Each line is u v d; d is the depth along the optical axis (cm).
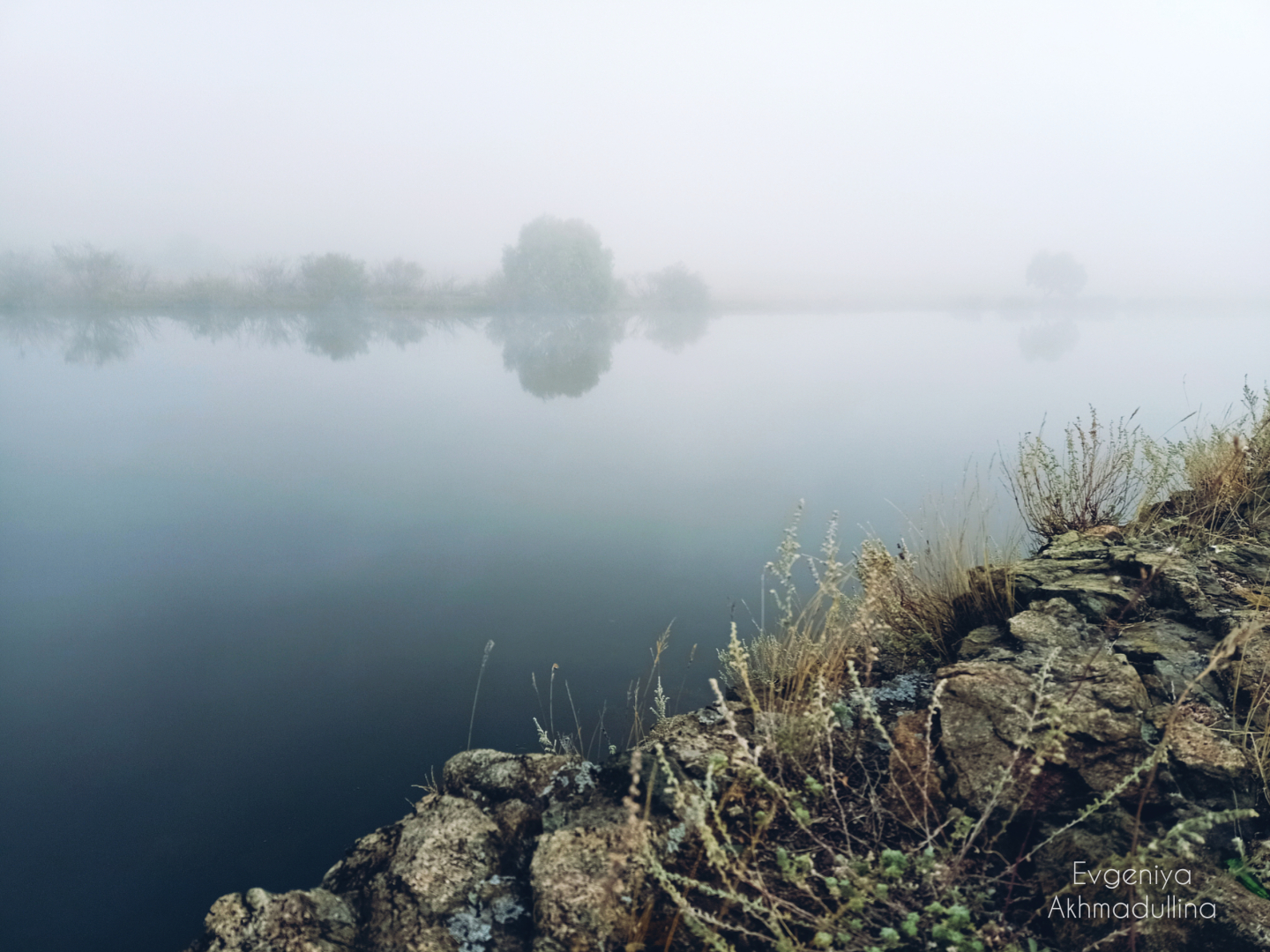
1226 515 420
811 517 841
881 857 187
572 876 187
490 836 212
